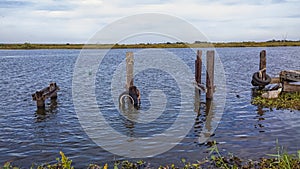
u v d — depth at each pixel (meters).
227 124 14.06
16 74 42.41
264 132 12.64
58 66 57.66
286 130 12.81
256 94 21.86
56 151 11.02
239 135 12.33
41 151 11.05
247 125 13.78
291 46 157.75
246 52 107.56
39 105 18.45
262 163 9.08
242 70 42.94
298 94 19.06
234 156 9.94
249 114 15.83
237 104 18.44
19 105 19.78
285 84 19.61
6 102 20.94
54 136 12.82
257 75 23.52
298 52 94.44
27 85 30.95
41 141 12.17
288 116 14.99
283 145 10.98
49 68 53.12
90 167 9.41
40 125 14.72
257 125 13.74
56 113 17.23
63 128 14.06
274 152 10.29
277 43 158.75
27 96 23.64
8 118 16.28
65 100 21.09
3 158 10.44
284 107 16.73
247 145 11.09
